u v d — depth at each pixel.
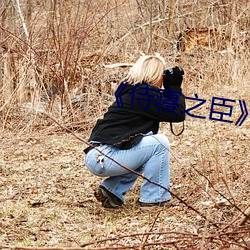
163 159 5.13
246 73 10.02
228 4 11.52
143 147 5.10
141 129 5.15
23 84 9.21
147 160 5.15
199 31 11.52
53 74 9.30
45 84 9.37
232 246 3.86
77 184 6.12
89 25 10.02
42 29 10.16
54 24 10.22
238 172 5.88
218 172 5.68
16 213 5.12
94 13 10.52
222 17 12.09
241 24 11.36
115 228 4.73
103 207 5.29
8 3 9.93
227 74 10.00
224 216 4.69
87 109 9.02
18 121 8.78
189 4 13.67
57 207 5.36
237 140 7.16
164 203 5.16
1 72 9.50
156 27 12.38
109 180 5.27
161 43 11.38
